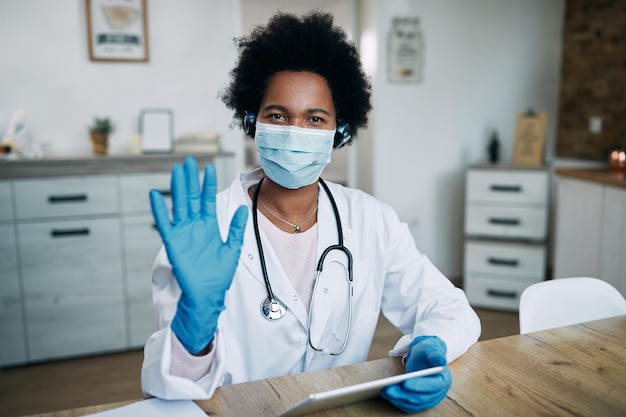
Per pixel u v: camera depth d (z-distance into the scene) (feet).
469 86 13.08
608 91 11.95
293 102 3.57
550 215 13.51
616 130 11.84
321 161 3.67
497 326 10.59
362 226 4.06
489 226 11.58
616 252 9.41
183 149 10.52
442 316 3.55
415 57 12.57
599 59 12.12
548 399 2.86
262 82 3.74
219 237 2.79
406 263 4.06
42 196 8.80
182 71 10.78
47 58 9.93
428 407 2.73
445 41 12.76
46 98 10.00
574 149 12.91
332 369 3.21
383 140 12.66
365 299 4.03
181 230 2.70
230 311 3.64
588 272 10.17
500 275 11.51
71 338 9.26
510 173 11.26
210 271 2.72
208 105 11.03
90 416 2.69
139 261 9.50
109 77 10.33
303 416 2.67
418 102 12.79
